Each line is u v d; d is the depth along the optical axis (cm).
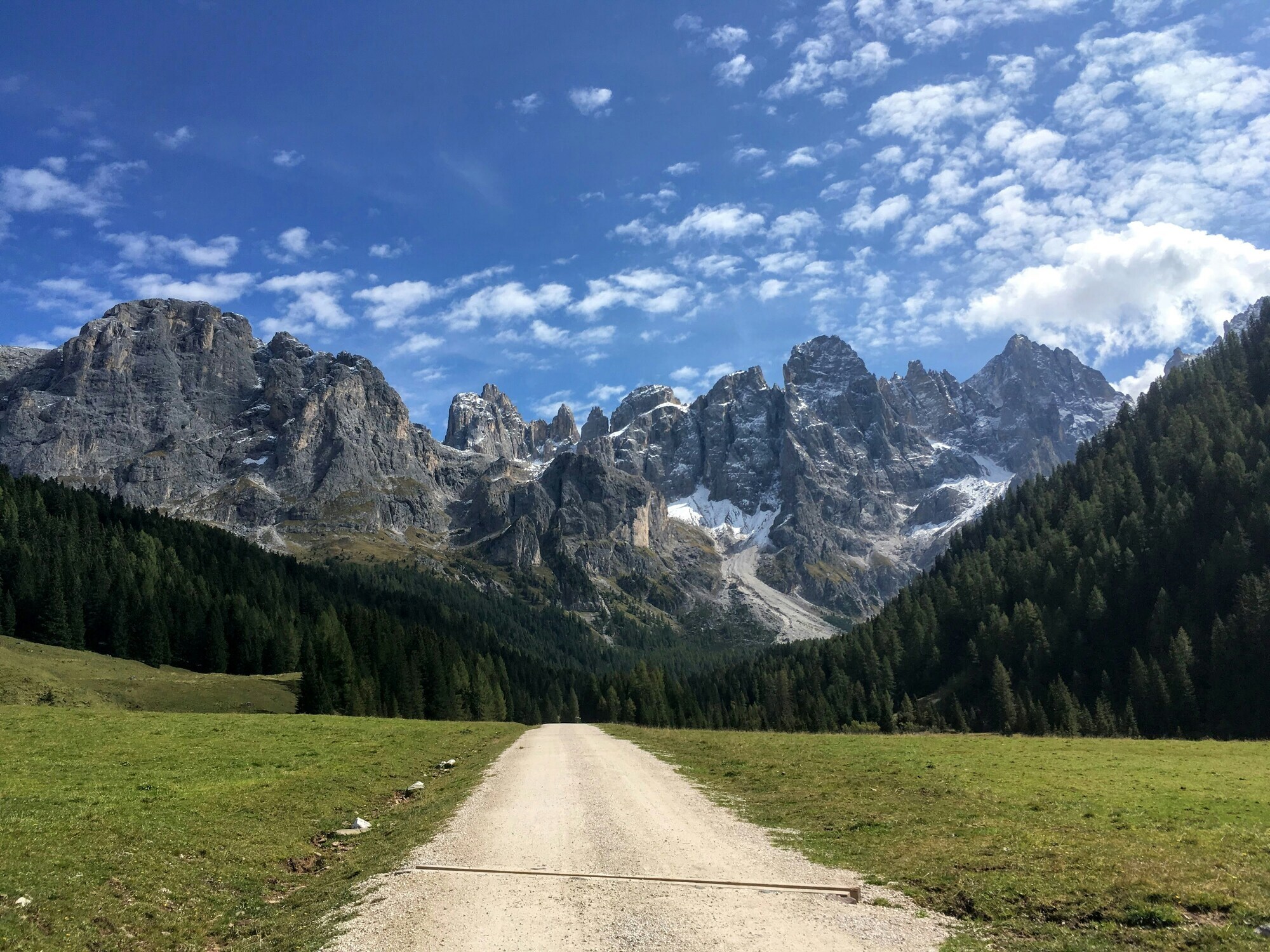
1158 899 1812
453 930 1697
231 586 17688
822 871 2141
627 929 1653
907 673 16925
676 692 18500
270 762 4309
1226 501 14000
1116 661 13288
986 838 2472
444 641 17638
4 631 12044
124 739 4747
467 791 3891
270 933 1881
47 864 2105
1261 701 10869
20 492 17688
